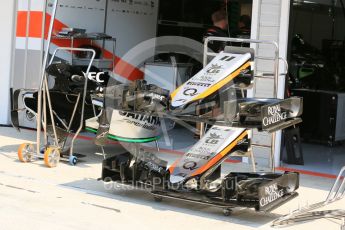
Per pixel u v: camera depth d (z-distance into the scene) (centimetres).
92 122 769
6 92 1056
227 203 579
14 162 792
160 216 591
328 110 1029
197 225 568
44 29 917
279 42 834
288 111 595
